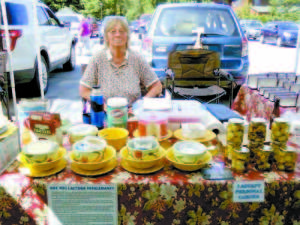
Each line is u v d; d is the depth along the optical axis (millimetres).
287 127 1219
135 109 1753
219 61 3373
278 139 1227
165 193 1138
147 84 2330
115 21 2141
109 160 1193
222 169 1209
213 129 1522
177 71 3369
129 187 1128
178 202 1146
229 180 1145
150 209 1153
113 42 2141
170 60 3359
